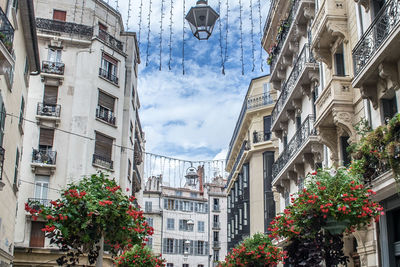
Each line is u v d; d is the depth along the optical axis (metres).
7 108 17.56
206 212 70.31
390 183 11.73
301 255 11.86
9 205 19.84
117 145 31.69
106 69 33.84
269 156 37.34
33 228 28.86
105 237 11.89
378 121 13.67
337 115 15.33
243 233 38.84
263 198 37.09
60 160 30.47
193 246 67.88
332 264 11.65
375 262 13.41
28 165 29.62
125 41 37.62
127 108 36.12
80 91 31.91
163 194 67.06
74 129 31.16
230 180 46.56
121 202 11.66
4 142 17.45
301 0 21.19
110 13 35.78
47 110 31.00
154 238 64.75
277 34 28.34
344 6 16.58
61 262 11.47
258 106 38.94
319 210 11.26
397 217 12.93
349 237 15.92
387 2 12.16
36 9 33.19
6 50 13.16
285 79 27.58
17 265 27.66
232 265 22.11
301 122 23.14
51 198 29.52
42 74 31.28
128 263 24.70
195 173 23.75
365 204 11.16
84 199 11.22
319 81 20.00
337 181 11.48
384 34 12.36
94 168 31.17
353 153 13.30
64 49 32.44
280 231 12.20
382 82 13.23
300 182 22.27
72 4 33.81
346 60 16.38
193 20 10.52
